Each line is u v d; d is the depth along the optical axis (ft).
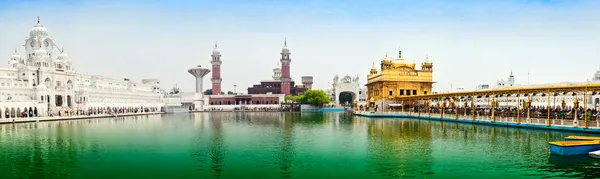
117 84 538.06
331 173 96.78
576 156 108.68
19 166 107.86
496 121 214.90
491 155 114.93
